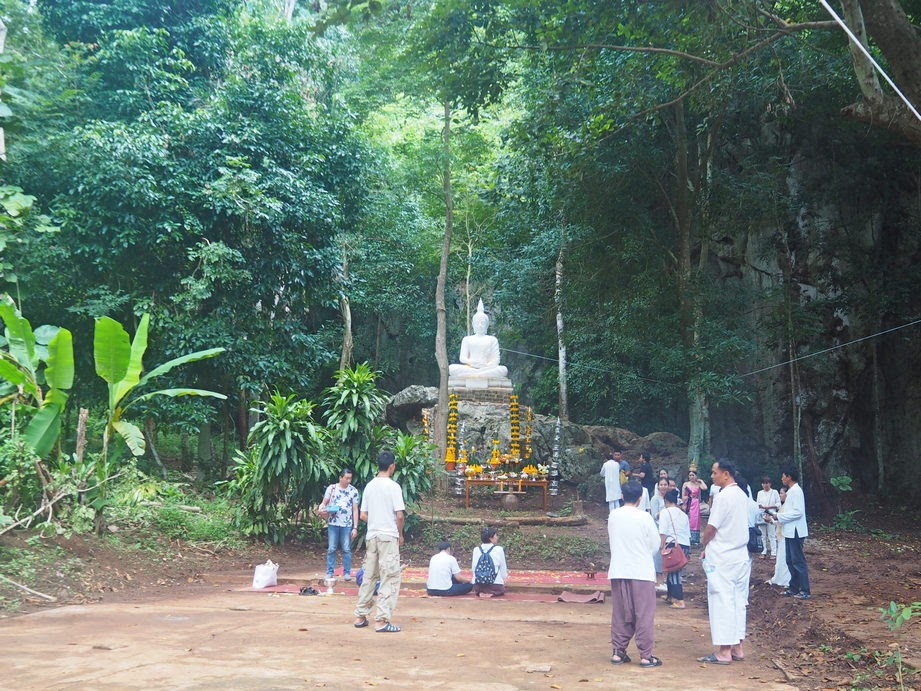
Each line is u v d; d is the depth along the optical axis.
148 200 13.59
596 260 18.11
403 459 12.98
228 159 14.38
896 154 17.48
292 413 12.16
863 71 8.09
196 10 16.69
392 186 21.91
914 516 16.64
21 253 12.95
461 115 19.97
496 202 17.31
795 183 18.53
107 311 13.84
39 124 13.80
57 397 9.73
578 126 12.74
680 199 16.67
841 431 18.38
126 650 5.58
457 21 11.31
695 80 12.42
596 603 8.79
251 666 5.12
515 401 17.17
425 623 7.11
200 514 12.71
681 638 6.71
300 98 16.20
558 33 10.95
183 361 10.56
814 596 8.31
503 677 4.98
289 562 11.68
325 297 17.03
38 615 7.19
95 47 15.67
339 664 5.25
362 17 9.34
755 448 19.73
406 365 26.38
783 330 17.50
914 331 17.97
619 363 20.22
